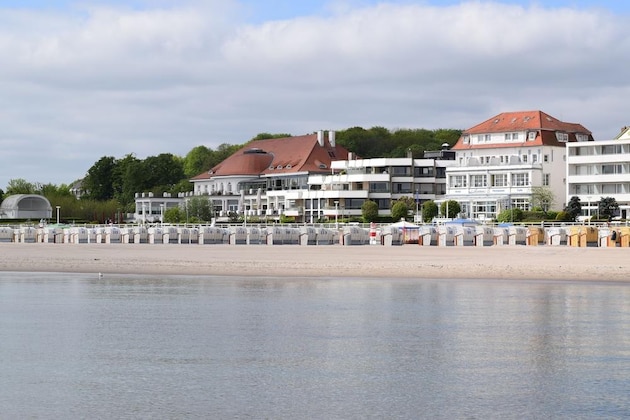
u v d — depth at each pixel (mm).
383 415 28281
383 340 41000
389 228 129500
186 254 98500
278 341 40750
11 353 37844
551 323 45969
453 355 37438
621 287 63531
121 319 47469
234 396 30641
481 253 98750
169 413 28578
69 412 28688
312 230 132875
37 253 101000
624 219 173500
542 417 28016
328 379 33156
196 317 48312
